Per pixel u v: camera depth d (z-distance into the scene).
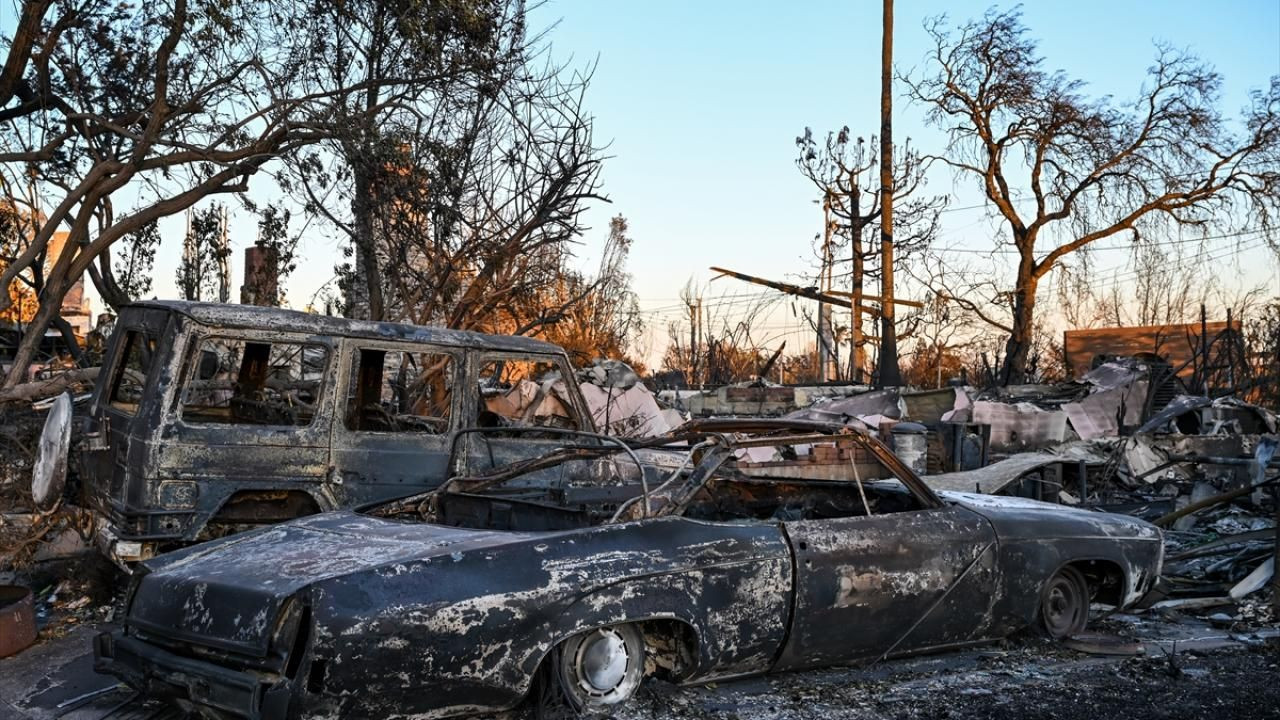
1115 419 18.34
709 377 30.12
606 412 12.41
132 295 14.73
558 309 13.76
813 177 32.78
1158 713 5.00
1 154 11.20
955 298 32.69
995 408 17.45
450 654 4.15
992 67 35.97
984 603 5.88
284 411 7.93
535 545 4.54
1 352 16.50
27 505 8.74
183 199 11.34
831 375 36.88
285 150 11.83
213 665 4.22
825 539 5.32
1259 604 7.50
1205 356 22.33
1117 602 6.59
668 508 5.09
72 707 5.12
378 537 4.84
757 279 33.28
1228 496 9.33
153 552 6.47
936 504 5.94
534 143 12.77
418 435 7.43
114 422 7.11
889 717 4.92
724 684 5.38
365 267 12.91
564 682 4.57
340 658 3.95
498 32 12.68
